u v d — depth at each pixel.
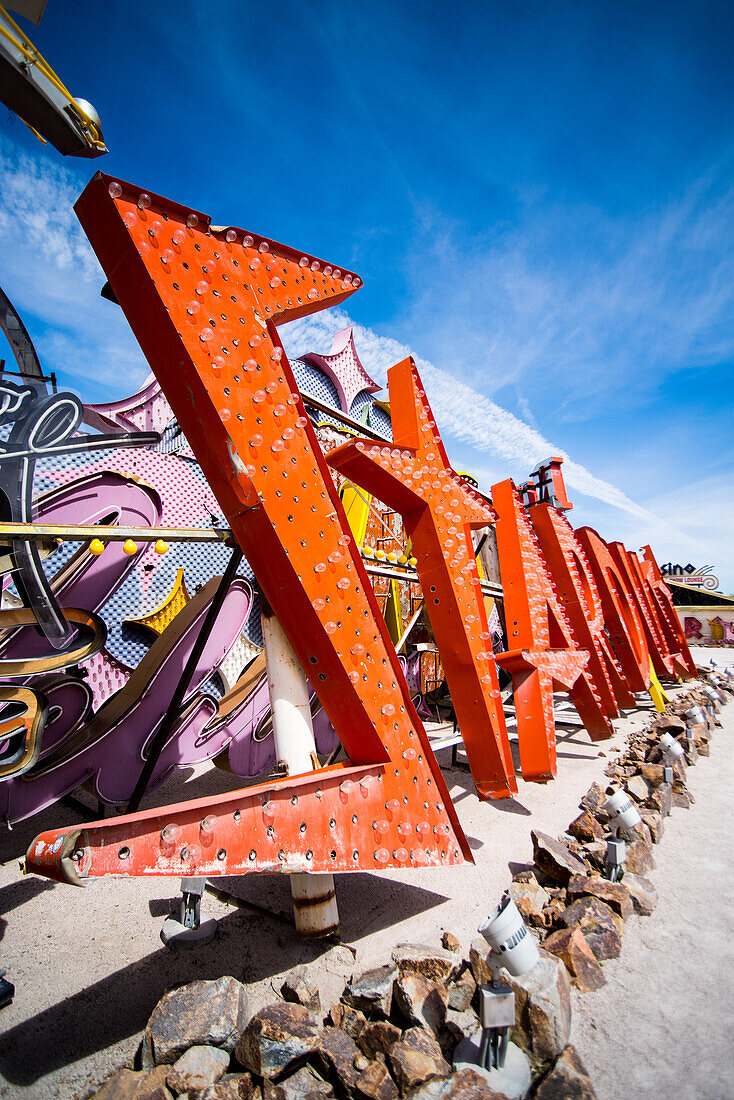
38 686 3.88
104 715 4.30
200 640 3.78
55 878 1.98
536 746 5.79
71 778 4.01
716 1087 2.04
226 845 2.40
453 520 4.88
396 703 3.36
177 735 4.62
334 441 8.01
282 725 3.29
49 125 2.43
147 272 2.64
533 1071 2.11
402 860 3.07
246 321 3.06
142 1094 1.90
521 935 2.14
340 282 3.70
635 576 13.83
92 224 2.78
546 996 2.26
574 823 4.37
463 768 6.75
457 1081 1.99
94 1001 2.54
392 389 5.13
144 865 2.16
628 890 3.38
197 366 2.73
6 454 3.49
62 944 3.02
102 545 3.51
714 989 2.64
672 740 6.28
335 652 3.04
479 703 4.73
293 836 2.64
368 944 3.02
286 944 3.01
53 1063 2.18
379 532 8.85
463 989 2.46
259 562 3.10
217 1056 2.08
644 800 5.02
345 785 2.92
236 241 3.12
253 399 2.98
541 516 8.43
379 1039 2.11
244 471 2.86
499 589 6.78
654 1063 2.18
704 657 25.20
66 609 3.66
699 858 4.17
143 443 4.14
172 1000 2.21
